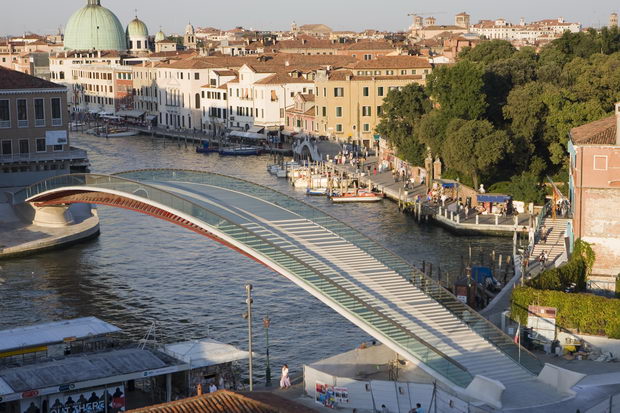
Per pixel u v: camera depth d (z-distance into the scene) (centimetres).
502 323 7488
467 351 6450
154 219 13438
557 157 13100
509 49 19012
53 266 10706
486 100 15138
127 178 9925
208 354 6869
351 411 6019
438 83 14575
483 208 12769
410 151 15700
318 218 8194
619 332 7031
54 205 12112
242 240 7681
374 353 6856
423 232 12288
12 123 14438
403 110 16200
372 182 15750
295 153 19912
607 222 8538
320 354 7650
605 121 9431
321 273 6975
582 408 5775
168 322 8506
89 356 6875
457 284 8612
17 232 11994
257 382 7012
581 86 13275
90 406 6369
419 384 5900
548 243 10088
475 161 13062
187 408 4638
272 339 8006
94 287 9769
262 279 9919
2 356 6844
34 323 8512
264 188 8925
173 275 10194
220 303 9069
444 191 13888
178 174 10056
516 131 13662
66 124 14912
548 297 7200
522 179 12750
